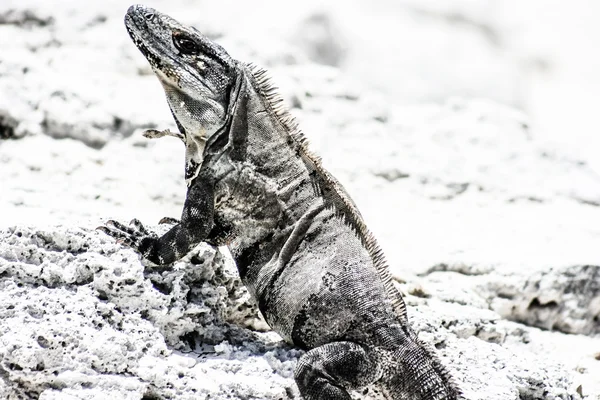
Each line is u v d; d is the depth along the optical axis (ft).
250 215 81.35
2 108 138.21
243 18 243.19
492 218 143.54
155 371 76.13
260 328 92.12
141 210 125.90
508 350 94.07
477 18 288.92
